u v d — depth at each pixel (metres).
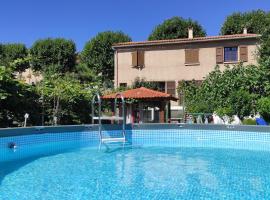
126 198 6.93
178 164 10.64
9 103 15.09
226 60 28.61
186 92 21.05
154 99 19.28
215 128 15.26
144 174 9.20
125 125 15.75
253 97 17.86
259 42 25.56
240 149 13.91
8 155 11.80
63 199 6.82
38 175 9.02
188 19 41.12
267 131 14.00
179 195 7.14
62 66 41.03
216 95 19.02
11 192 7.31
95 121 19.33
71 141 14.34
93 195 7.14
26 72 39.81
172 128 15.79
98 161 11.15
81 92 18.72
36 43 42.41
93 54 40.06
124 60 30.69
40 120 16.78
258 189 7.56
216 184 8.05
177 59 29.52
